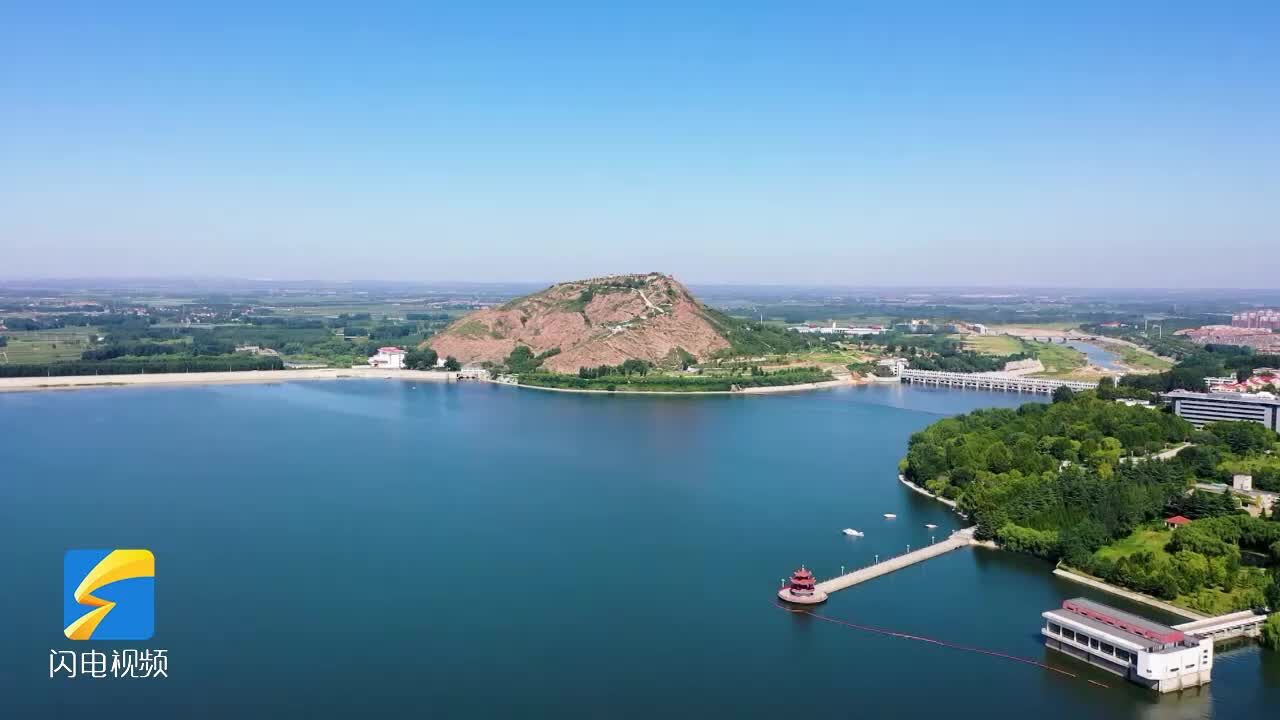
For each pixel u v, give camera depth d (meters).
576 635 180.50
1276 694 157.50
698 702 155.25
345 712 151.25
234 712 151.25
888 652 173.75
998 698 156.88
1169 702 155.25
